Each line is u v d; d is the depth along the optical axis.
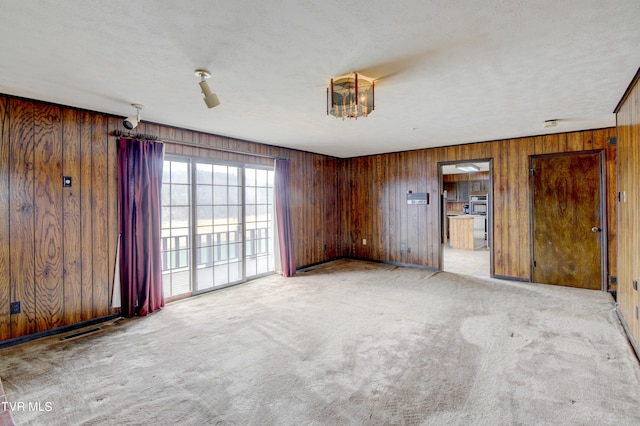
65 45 2.07
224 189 4.95
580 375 2.35
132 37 1.98
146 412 1.99
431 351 2.76
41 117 3.16
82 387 2.27
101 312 3.55
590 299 4.14
